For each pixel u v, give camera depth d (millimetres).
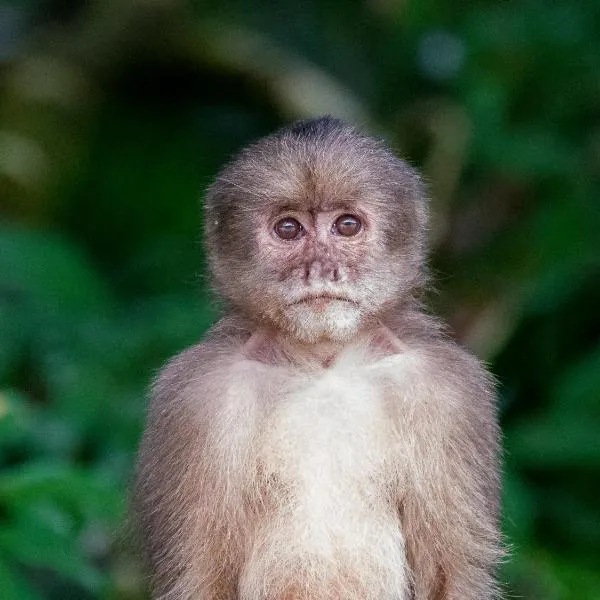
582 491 15875
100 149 22469
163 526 11219
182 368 11328
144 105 23094
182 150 22641
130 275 20469
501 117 19172
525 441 15531
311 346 11227
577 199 18328
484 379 11453
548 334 17984
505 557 11828
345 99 22062
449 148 19594
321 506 11008
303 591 11055
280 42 23000
